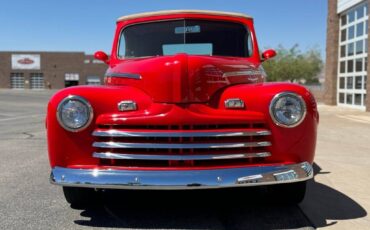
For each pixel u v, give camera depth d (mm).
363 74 19094
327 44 23250
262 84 4664
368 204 5285
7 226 4676
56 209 5262
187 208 5285
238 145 4324
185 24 6125
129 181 4219
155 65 4504
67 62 74188
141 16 6207
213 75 4527
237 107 4438
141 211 5184
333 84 22594
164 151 4301
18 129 14164
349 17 20875
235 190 6031
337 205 5250
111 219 4898
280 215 4969
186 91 4355
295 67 57375
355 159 7992
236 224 4715
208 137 4301
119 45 6223
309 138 4477
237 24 6203
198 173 4207
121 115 4355
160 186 4180
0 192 6055
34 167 7777
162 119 4309
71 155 4434
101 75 75000
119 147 4316
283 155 4438
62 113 4406
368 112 17891
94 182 4270
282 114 4398
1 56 73000
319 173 6832
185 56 4574
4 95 46344
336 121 14680
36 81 73875
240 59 5879
